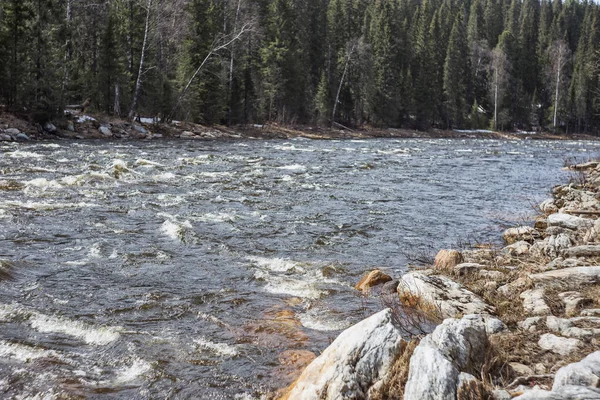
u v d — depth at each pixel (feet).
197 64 142.41
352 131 188.55
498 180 60.44
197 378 14.29
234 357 15.62
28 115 95.04
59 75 99.19
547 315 17.08
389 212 39.73
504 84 241.14
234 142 113.70
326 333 17.74
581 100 247.70
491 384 12.18
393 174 62.54
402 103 215.10
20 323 17.07
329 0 258.98
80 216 32.81
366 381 12.12
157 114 131.13
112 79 121.80
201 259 25.55
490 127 232.94
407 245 30.48
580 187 50.75
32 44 98.27
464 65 251.80
